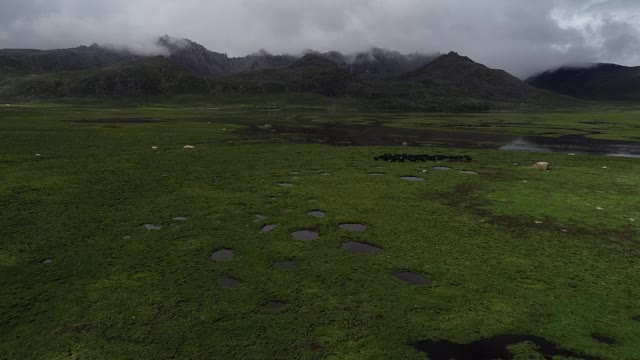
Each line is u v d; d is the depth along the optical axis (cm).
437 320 2239
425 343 2062
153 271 2770
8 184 4869
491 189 5047
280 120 18850
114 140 8925
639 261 2956
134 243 3238
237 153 7669
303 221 3819
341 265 2889
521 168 6462
